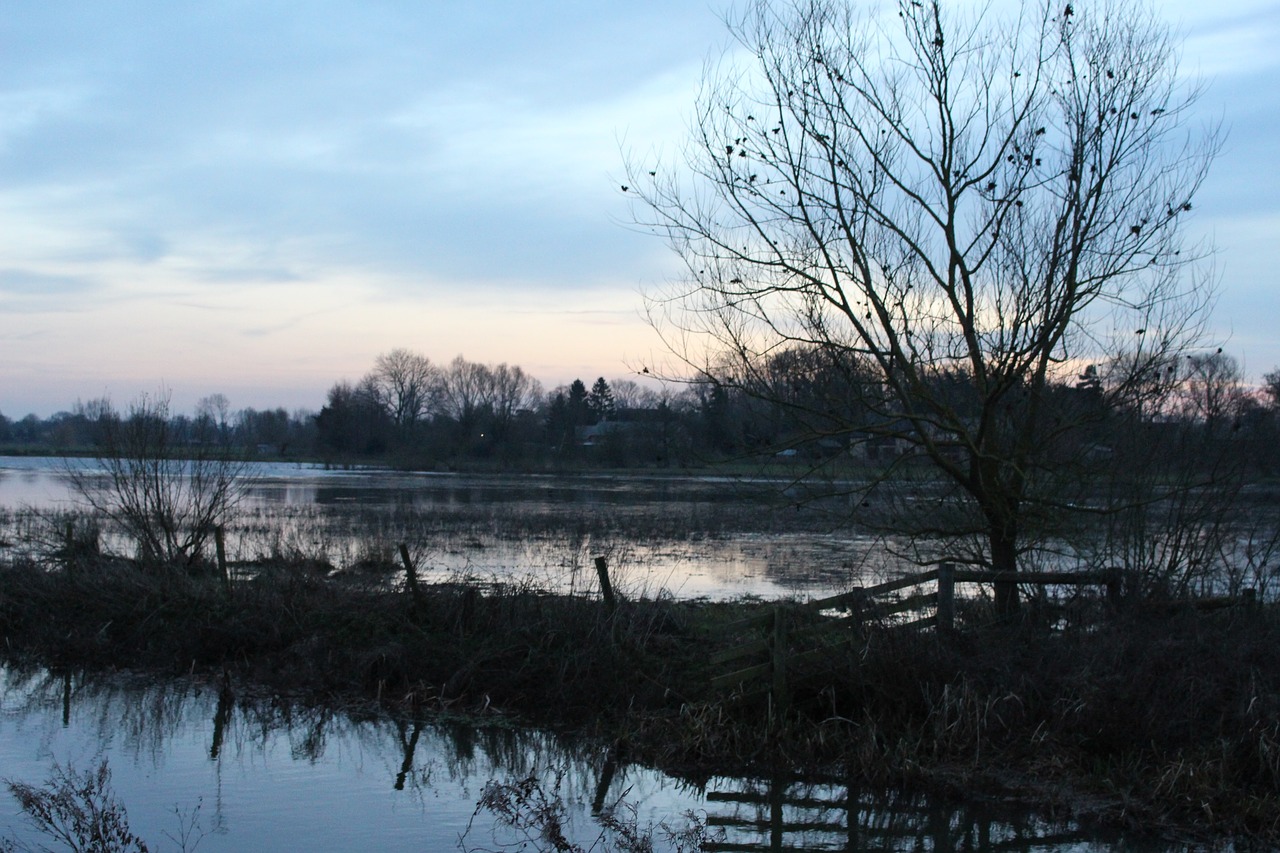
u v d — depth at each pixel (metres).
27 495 47.72
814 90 12.48
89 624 16.23
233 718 12.57
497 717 12.44
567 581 19.53
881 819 9.44
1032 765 9.86
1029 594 12.13
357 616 14.84
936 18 12.09
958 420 12.09
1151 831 8.88
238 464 22.20
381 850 8.40
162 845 8.41
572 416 113.00
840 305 12.47
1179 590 12.45
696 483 67.56
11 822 8.53
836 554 26.34
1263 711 9.68
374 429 120.56
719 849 8.84
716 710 11.19
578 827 9.21
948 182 12.24
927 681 10.84
